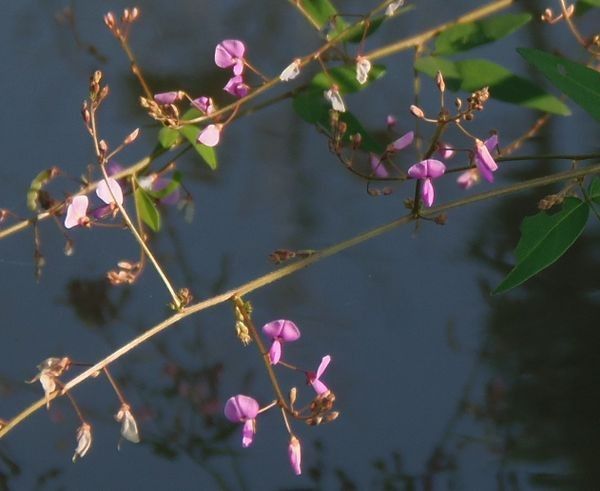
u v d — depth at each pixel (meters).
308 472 0.60
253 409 0.59
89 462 0.60
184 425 0.61
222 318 0.63
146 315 0.63
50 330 0.62
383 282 0.63
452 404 0.61
